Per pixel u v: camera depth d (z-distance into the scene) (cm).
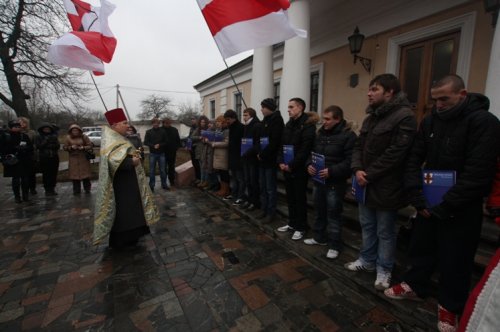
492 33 353
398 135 197
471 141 157
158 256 300
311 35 639
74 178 571
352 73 557
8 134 495
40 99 1098
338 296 227
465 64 381
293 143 310
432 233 189
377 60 505
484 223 268
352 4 530
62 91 1047
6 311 210
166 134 628
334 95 608
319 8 568
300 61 492
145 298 226
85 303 220
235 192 498
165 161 625
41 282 250
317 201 296
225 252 308
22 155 504
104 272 267
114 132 306
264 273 263
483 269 219
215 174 581
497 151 151
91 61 363
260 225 378
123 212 305
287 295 228
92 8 416
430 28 417
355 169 227
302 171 309
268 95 614
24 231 374
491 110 261
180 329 191
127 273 265
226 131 507
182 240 342
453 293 172
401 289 208
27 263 286
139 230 318
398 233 270
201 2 301
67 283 248
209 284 245
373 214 234
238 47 293
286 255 300
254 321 198
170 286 243
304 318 201
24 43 918
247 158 418
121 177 304
